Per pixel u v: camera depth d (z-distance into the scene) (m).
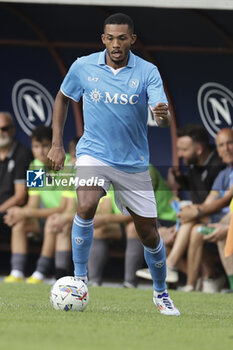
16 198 38.78
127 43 20.94
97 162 21.39
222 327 19.75
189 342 16.55
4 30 41.91
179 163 41.03
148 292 31.61
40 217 37.75
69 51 41.91
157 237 21.66
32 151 39.81
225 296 30.53
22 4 40.09
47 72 42.28
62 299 21.33
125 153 21.38
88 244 21.89
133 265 35.69
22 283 34.94
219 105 40.59
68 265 36.88
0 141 39.16
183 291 32.69
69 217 36.66
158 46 40.62
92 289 32.03
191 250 34.47
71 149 35.69
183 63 40.81
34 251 40.47
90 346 15.10
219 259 35.72
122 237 36.97
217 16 38.44
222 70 40.41
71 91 22.03
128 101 21.20
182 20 39.47
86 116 21.72
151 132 41.41
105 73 21.39
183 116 41.00
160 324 19.61
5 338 15.70
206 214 34.75
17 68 42.38
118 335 17.00
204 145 36.81
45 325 18.03
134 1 32.19
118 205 22.02
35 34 41.81
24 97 42.41
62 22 40.72
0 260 43.88
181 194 39.59
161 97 20.83
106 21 21.05
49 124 42.34
